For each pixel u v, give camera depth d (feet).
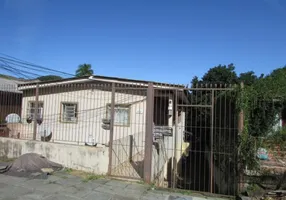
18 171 21.59
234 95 21.01
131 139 29.09
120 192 18.74
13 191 17.43
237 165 19.86
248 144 19.43
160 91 35.19
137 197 17.98
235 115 20.92
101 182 20.70
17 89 41.73
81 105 40.47
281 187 19.25
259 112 20.20
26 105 43.04
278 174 19.40
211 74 84.23
